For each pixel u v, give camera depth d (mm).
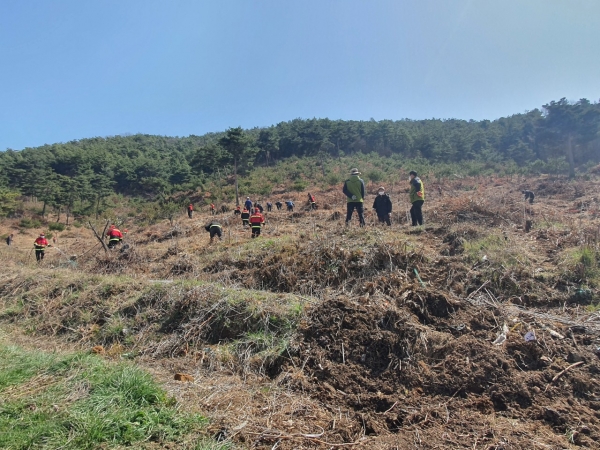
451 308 4531
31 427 2660
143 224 28812
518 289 4984
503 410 3139
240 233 13242
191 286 5828
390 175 33875
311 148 57969
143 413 2893
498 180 25812
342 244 6953
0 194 35406
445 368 3615
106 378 3393
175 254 10023
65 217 39688
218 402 3324
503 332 4023
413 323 4188
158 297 5699
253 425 2971
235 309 5012
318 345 4105
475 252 5926
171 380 3855
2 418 2777
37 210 39969
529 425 2928
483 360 3592
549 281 5094
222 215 23219
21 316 6492
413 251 6008
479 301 4762
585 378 3336
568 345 3791
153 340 4996
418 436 2867
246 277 6777
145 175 54219
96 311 5965
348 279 5852
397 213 11570
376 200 9320
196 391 3545
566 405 3088
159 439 2674
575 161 36875
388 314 4297
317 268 6301
